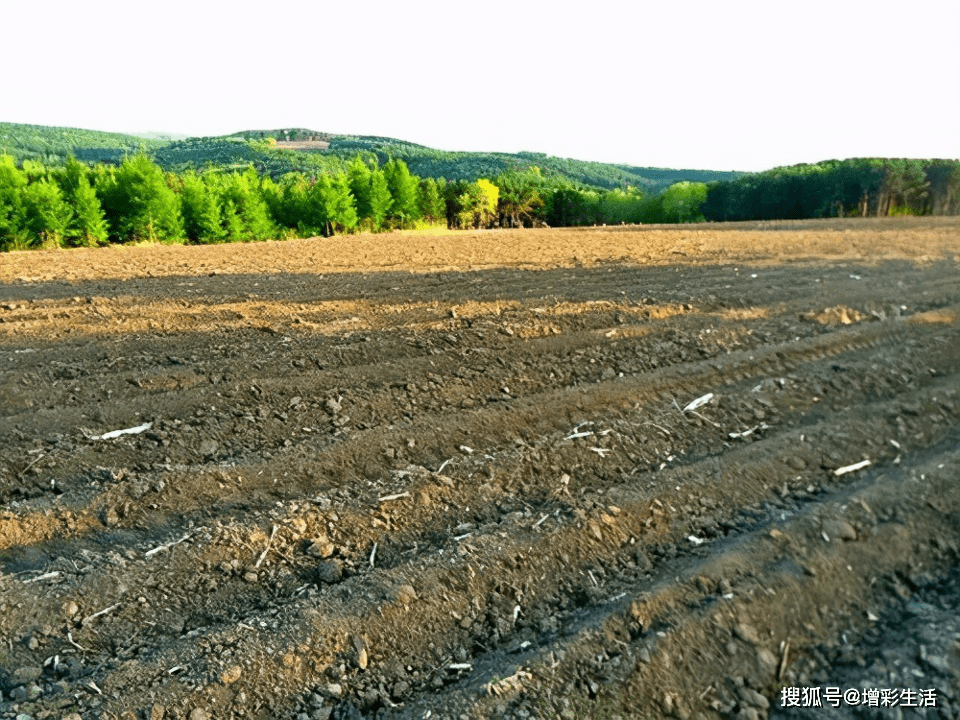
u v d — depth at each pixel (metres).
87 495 3.00
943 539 3.02
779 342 5.33
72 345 5.04
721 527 3.05
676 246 12.26
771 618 2.53
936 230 15.13
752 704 2.23
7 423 3.59
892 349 5.26
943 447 3.79
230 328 5.59
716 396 4.27
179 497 3.04
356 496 3.14
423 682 2.26
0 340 5.14
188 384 4.23
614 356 4.94
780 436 3.83
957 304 6.62
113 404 3.88
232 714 2.08
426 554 2.78
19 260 10.72
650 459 3.58
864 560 2.84
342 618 2.42
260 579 2.62
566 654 2.31
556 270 8.93
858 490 3.29
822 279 7.96
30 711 2.01
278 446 3.52
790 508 3.17
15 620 2.33
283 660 2.25
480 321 5.81
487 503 3.17
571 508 3.10
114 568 2.58
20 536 2.73
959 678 2.28
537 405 4.06
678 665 2.31
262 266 9.77
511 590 2.63
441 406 4.08
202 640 2.30
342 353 4.86
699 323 5.79
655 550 2.89
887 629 2.54
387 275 8.60
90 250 12.84
